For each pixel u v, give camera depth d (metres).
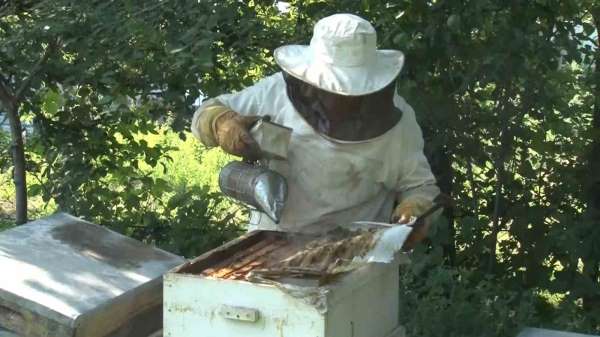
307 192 2.32
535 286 4.65
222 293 1.94
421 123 4.32
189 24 3.91
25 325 2.20
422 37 3.90
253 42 4.29
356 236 2.13
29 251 2.44
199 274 2.03
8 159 5.29
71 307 2.17
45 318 2.16
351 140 2.22
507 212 4.83
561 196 4.82
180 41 3.79
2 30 4.54
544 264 4.80
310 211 2.35
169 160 5.27
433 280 3.83
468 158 4.66
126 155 5.05
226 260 2.17
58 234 2.58
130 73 4.36
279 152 2.20
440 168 4.64
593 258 4.52
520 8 3.98
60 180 4.93
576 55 4.12
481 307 3.65
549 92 4.58
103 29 3.93
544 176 4.83
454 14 3.74
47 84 4.49
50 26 3.95
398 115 2.26
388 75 2.20
